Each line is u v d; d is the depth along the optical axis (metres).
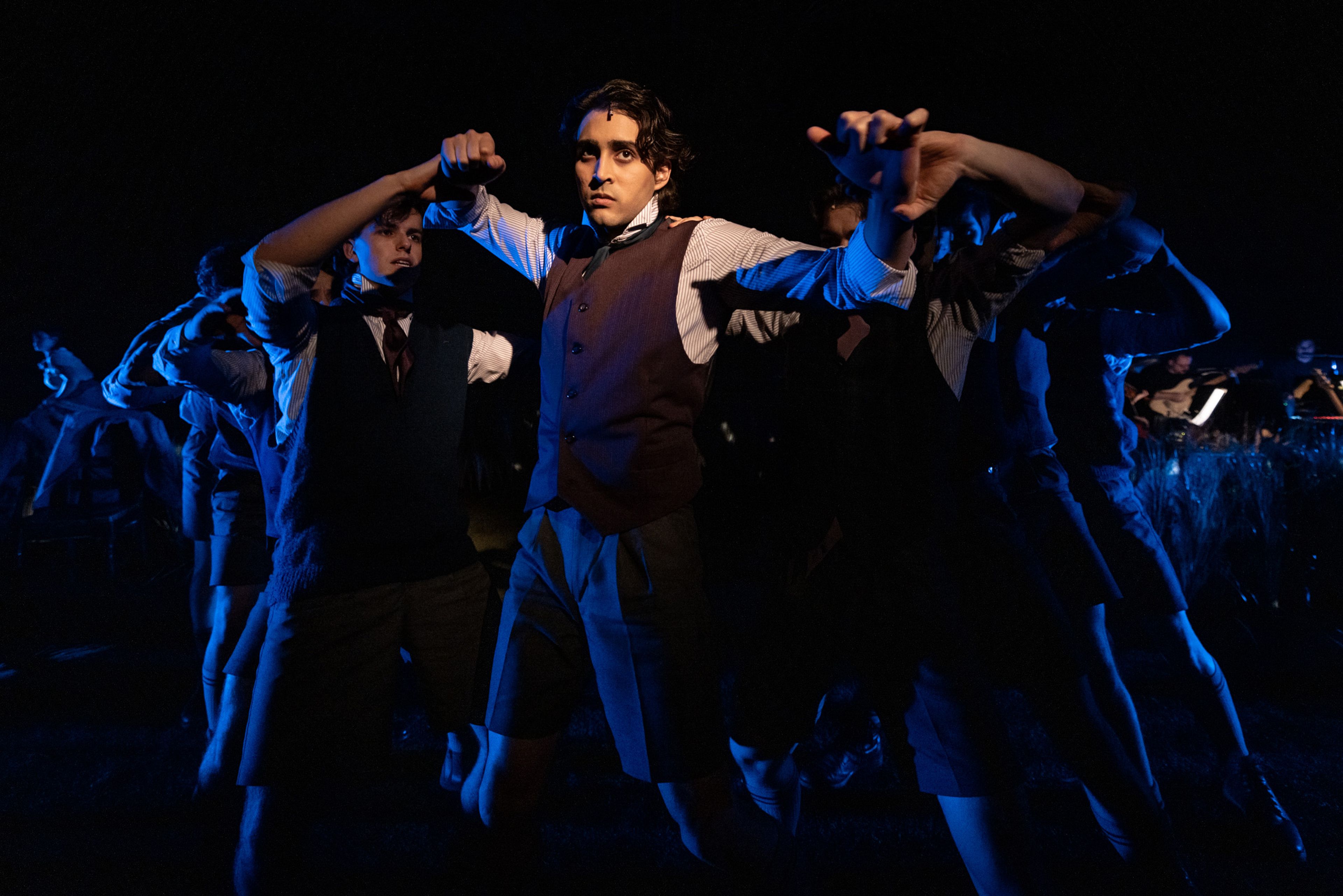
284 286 1.48
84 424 6.03
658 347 1.46
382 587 1.68
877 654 1.58
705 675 1.46
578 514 1.48
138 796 2.43
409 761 2.73
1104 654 2.07
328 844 2.13
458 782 2.44
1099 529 2.33
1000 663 1.75
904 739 1.60
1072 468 2.36
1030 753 2.70
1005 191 1.31
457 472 1.81
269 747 1.58
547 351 1.58
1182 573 4.48
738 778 2.38
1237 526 4.61
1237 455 4.89
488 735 1.62
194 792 2.35
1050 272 2.06
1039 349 2.14
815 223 1.93
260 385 1.97
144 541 6.32
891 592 1.57
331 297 1.78
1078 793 2.39
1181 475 4.76
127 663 3.90
